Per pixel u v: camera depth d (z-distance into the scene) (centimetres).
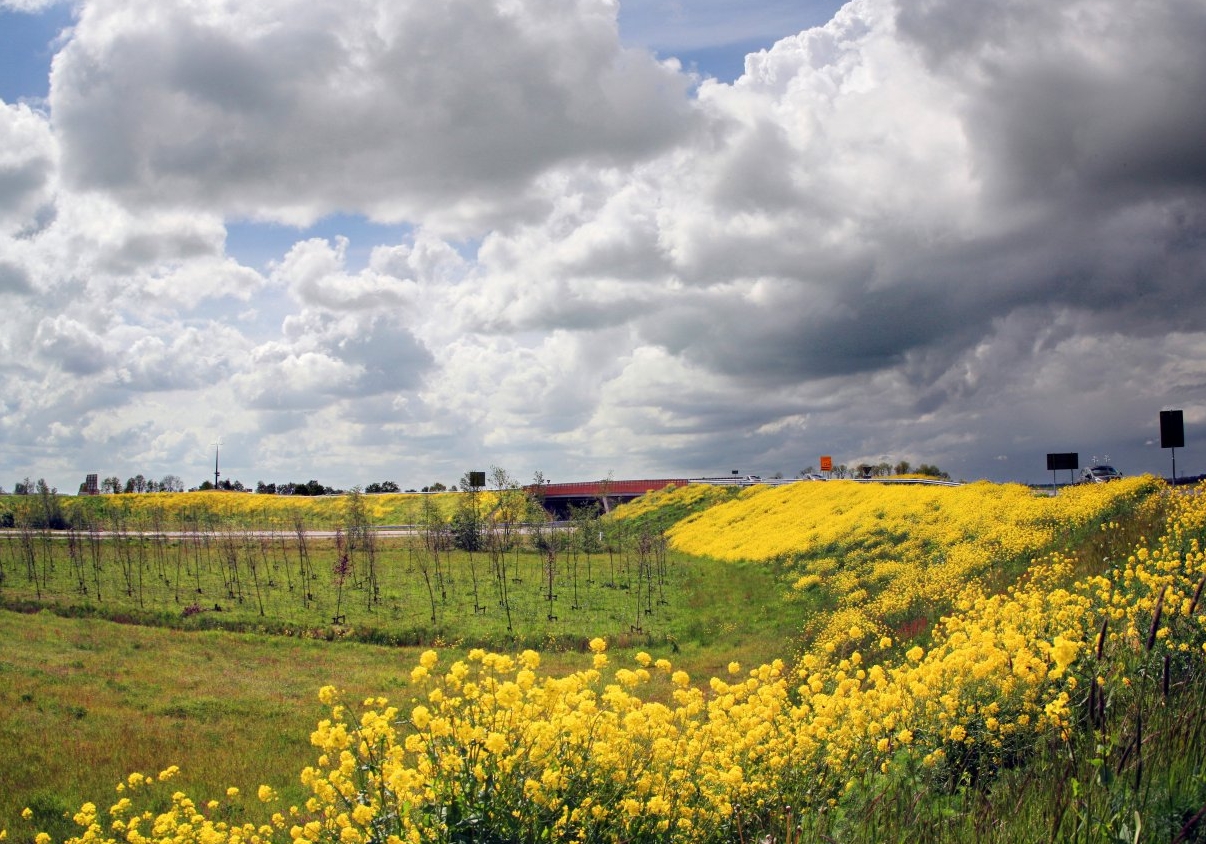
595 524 5272
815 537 3900
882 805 580
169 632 2920
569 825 530
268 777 1516
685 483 7912
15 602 3334
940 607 2264
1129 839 417
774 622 2853
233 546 4341
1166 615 797
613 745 597
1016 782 566
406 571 4231
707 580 3797
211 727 1866
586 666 2484
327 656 2662
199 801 1397
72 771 1574
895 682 857
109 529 5844
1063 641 651
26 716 1897
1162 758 484
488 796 518
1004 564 2527
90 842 970
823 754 739
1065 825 452
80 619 3106
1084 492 2991
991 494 3572
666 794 603
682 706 765
